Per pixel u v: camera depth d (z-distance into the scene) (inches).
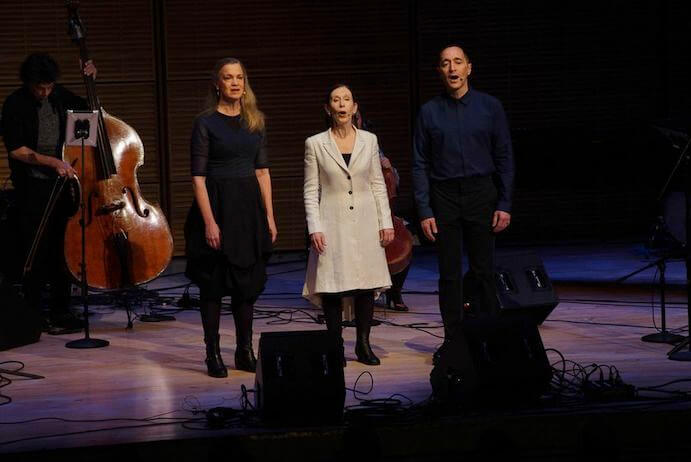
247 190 395.5
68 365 423.2
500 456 311.1
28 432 325.4
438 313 524.1
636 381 372.2
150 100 722.2
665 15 758.5
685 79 764.0
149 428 327.6
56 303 504.4
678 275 615.8
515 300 467.5
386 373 395.5
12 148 490.3
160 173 730.2
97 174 484.4
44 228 492.1
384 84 743.1
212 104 399.9
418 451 321.1
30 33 700.0
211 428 325.7
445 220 403.9
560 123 756.0
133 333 490.9
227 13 724.0
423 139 406.9
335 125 409.1
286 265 719.7
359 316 414.0
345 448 308.5
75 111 452.8
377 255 410.0
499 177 406.6
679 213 524.1
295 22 730.2
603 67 756.0
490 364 330.3
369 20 737.6
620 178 710.5
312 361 327.0
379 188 414.3
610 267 652.1
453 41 745.0
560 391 353.1
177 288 633.0
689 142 410.0
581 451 318.0
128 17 712.4
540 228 764.0
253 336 480.1
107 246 481.7
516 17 747.4
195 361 428.1
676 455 326.0
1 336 454.3
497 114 402.6
